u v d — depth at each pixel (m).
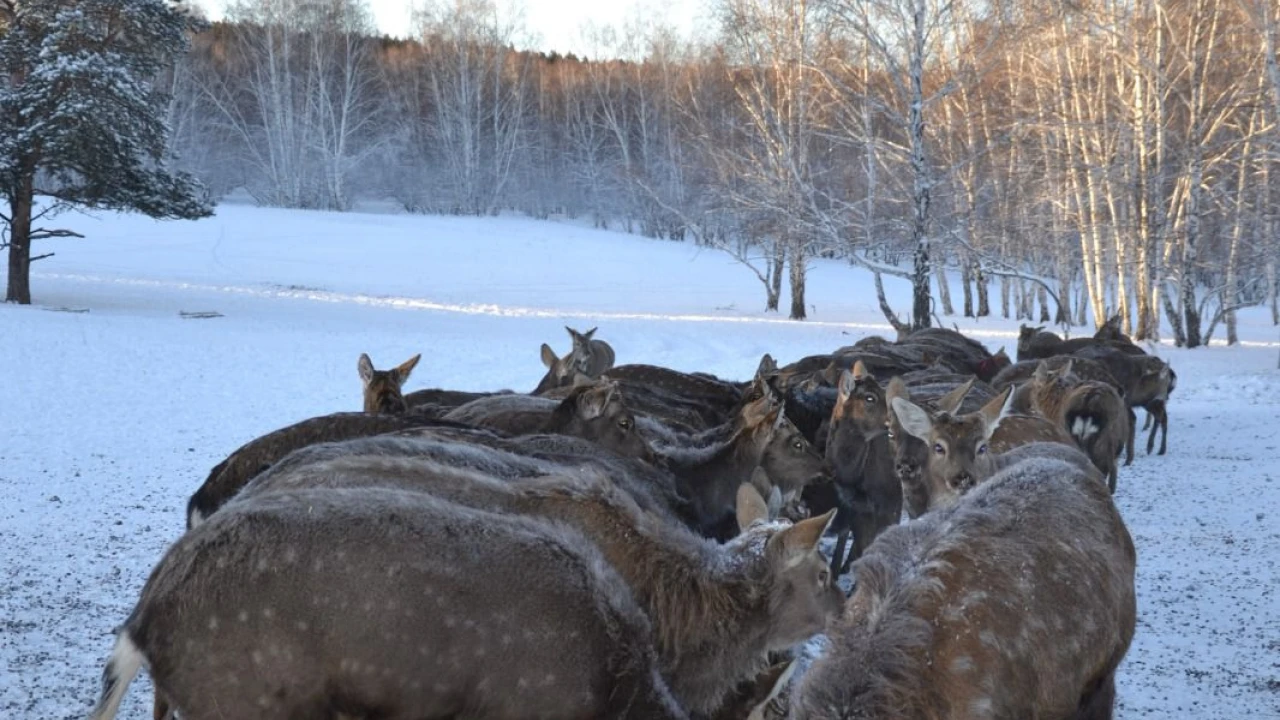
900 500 9.67
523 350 28.52
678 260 71.69
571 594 4.56
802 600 5.09
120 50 39.00
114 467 14.16
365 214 82.00
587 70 92.81
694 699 5.05
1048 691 4.36
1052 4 37.94
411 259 65.44
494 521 4.68
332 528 4.44
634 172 76.19
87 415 18.11
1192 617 8.32
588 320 38.91
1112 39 39.28
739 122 54.84
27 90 36.44
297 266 60.50
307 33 87.44
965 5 39.81
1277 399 22.38
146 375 22.55
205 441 16.33
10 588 8.57
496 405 9.27
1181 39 39.91
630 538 5.13
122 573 9.16
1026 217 46.56
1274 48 30.08
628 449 8.57
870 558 4.52
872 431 9.50
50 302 37.59
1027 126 37.12
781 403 8.97
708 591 5.04
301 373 23.86
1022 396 12.29
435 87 89.25
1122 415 13.12
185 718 4.32
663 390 12.15
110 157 37.34
